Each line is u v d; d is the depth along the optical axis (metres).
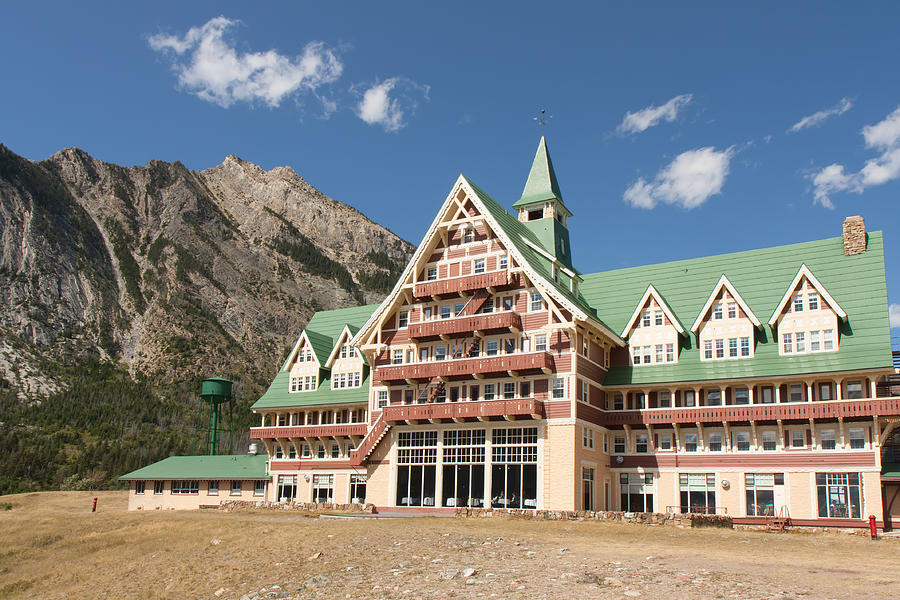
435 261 65.44
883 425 52.50
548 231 73.00
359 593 27.62
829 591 23.92
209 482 77.25
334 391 74.69
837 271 59.81
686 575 27.02
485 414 57.91
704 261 67.50
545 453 56.69
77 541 46.25
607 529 43.19
